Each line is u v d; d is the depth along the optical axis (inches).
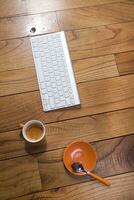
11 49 35.1
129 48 36.4
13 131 32.0
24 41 35.6
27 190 30.2
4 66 34.3
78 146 31.8
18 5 37.0
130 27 37.3
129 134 33.0
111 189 30.8
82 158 31.5
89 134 32.6
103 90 34.3
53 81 34.0
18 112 32.7
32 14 36.8
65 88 33.8
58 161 31.3
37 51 35.1
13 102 33.0
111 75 35.0
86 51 35.7
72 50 35.6
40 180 30.6
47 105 33.0
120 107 33.8
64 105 33.1
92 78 34.7
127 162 31.9
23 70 34.3
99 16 37.4
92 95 34.0
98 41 36.3
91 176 31.0
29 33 35.9
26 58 34.9
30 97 33.4
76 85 34.1
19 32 35.9
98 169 31.3
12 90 33.5
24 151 31.4
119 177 31.3
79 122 32.9
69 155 31.5
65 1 37.7
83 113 33.2
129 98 34.3
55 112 33.0
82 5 37.6
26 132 31.0
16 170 30.8
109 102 33.9
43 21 36.6
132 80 35.0
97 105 33.7
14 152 31.3
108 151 32.1
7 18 36.3
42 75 34.1
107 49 36.0
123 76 35.1
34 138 31.0
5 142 31.5
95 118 33.2
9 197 29.9
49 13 37.0
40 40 35.5
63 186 30.5
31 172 30.8
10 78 33.9
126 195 30.7
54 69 34.5
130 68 35.5
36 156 31.3
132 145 32.6
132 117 33.6
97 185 30.8
